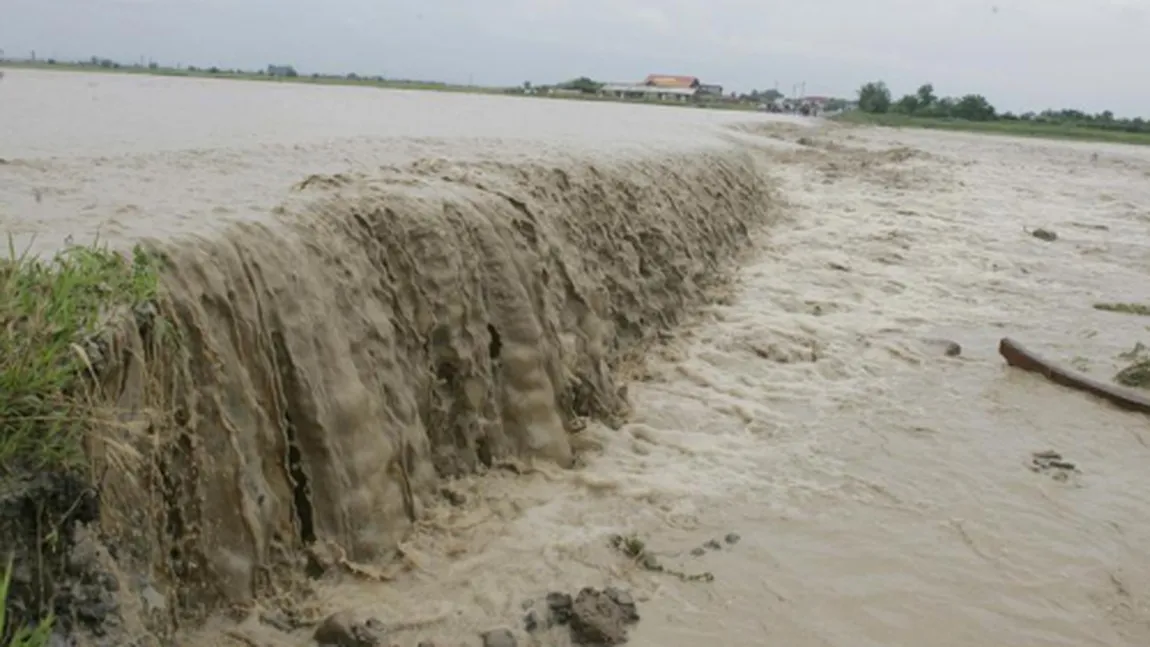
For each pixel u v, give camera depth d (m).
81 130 15.88
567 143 17.38
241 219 7.09
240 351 6.18
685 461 8.70
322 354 6.73
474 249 8.71
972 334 13.39
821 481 8.46
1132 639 6.38
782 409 10.14
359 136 17.33
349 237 7.73
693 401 10.15
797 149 35.88
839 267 16.66
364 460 6.72
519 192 10.25
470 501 7.60
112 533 4.80
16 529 4.20
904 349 12.38
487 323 8.55
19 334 4.54
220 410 5.83
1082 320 14.51
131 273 5.46
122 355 4.99
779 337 12.38
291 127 19.34
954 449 9.32
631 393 10.27
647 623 6.21
